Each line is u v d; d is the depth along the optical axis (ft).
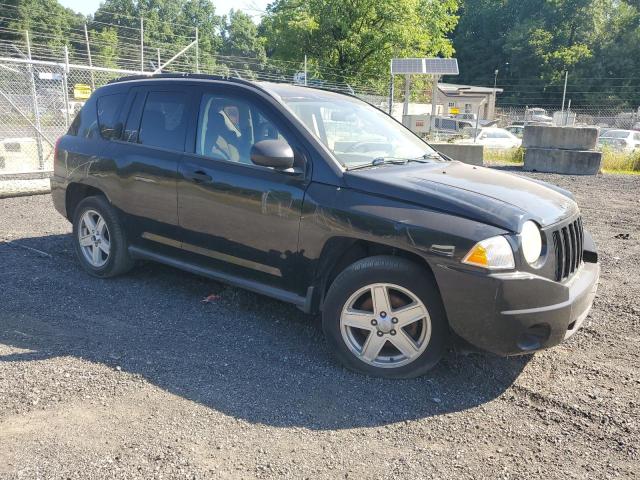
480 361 12.86
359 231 11.75
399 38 120.06
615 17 270.46
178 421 10.17
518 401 11.27
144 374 11.82
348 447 9.60
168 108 15.81
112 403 10.69
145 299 16.11
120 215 16.65
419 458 9.37
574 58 248.32
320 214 12.30
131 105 16.71
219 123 14.60
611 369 12.63
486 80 292.81
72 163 17.81
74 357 12.47
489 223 10.94
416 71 75.66
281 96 14.26
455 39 311.27
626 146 90.07
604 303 16.89
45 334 13.61
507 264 10.68
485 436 10.05
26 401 10.64
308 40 124.06
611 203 35.35
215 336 13.82
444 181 12.50
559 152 53.16
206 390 11.28
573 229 12.31
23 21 149.18
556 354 13.35
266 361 12.60
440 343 11.51
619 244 24.61
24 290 16.51
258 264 13.64
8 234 23.26
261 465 9.02
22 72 42.32
